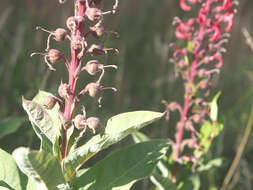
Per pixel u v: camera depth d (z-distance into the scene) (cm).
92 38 625
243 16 880
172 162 397
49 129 235
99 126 230
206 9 390
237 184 492
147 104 596
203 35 391
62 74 548
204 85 388
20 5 688
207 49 393
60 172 216
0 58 589
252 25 881
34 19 649
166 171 395
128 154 256
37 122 234
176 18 402
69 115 238
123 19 733
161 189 342
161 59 636
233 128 570
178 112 566
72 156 223
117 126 246
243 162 482
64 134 238
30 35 618
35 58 586
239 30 851
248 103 615
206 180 465
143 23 721
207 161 439
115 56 612
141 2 762
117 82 580
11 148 443
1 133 350
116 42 646
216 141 458
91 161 487
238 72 720
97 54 238
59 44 608
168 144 262
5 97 530
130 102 593
